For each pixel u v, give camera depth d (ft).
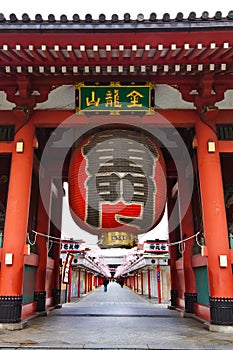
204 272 37.01
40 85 34.30
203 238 35.27
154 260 72.02
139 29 26.23
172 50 27.61
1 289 29.81
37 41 26.84
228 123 35.01
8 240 30.81
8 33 26.43
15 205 31.73
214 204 31.55
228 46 27.25
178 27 26.13
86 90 32.76
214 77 33.32
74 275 101.14
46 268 44.39
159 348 22.08
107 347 22.31
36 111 34.88
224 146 33.83
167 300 78.95
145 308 53.42
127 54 28.66
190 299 40.93
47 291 47.93
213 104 34.09
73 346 22.57
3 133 35.53
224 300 29.09
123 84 32.68
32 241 43.09
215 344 23.32
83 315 41.42
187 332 28.43
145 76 32.71
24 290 37.17
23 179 32.58
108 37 26.66
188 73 32.60
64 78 33.45
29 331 28.45
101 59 29.32
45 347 22.30
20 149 33.04
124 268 150.51
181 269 47.60
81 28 26.16
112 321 35.73
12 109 33.68
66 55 28.89
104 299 83.46
